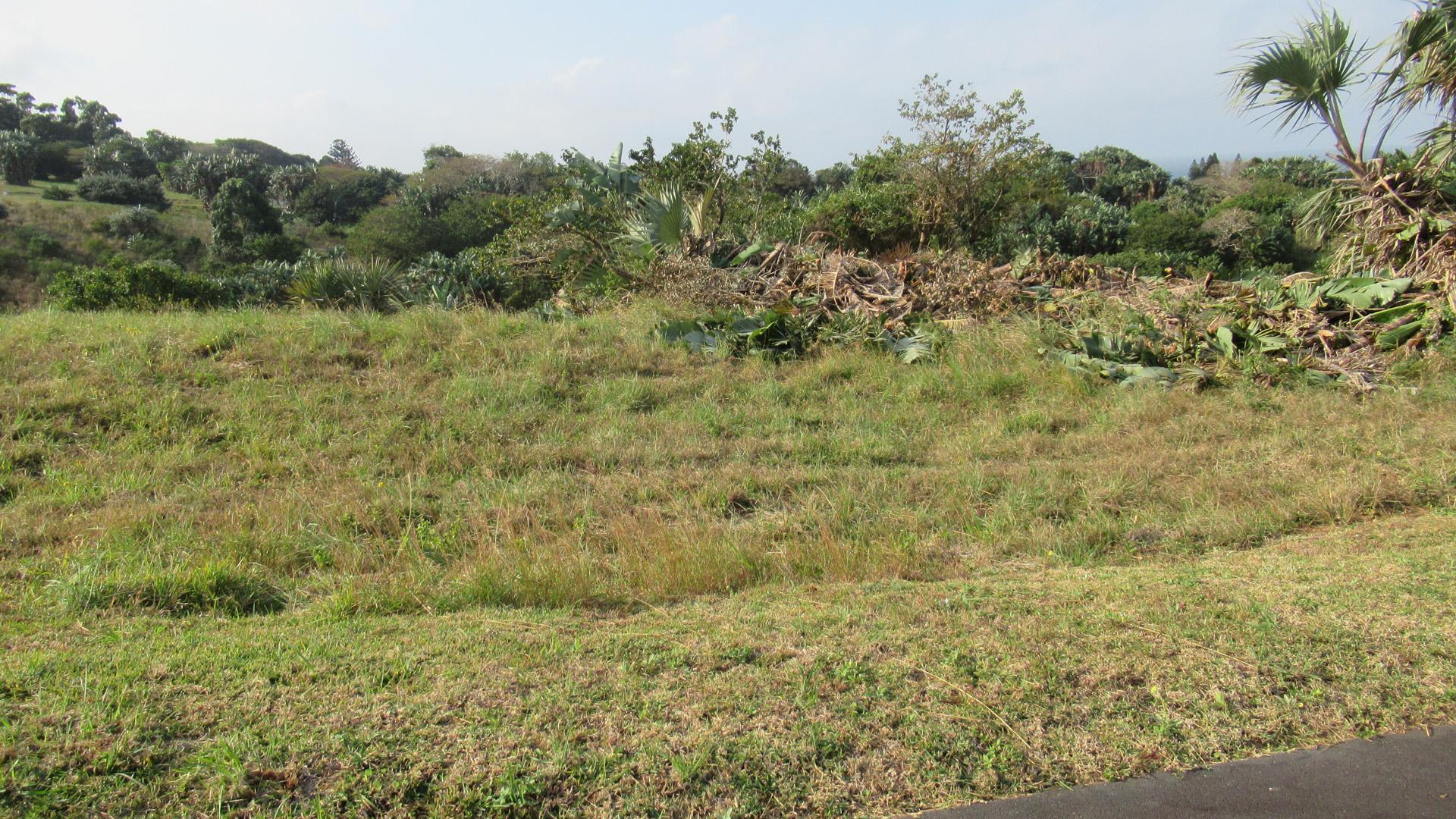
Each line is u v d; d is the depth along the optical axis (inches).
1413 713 129.1
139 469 258.5
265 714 120.9
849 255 514.0
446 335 389.4
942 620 157.5
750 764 113.7
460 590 178.7
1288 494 246.7
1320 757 119.9
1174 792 112.4
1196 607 162.1
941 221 816.3
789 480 265.6
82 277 577.0
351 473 266.1
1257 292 442.6
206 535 214.1
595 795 107.3
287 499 239.6
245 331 372.5
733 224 609.6
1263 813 108.8
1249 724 125.5
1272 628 151.9
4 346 332.2
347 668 135.7
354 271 503.5
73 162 2551.7
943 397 355.9
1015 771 115.5
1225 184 1974.7
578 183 575.8
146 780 106.6
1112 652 143.6
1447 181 447.2
